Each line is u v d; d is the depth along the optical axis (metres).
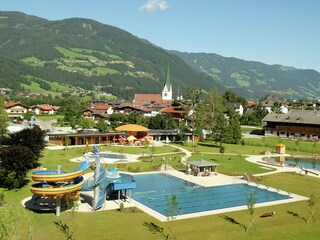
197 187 61.22
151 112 197.12
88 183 51.06
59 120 159.00
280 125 142.75
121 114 161.00
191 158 87.94
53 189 41.62
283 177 70.12
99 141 112.19
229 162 83.75
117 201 50.53
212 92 133.12
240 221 43.00
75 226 39.72
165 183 63.69
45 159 78.50
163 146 108.69
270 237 38.22
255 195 56.12
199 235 38.06
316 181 67.44
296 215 46.03
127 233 38.16
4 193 51.41
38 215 42.94
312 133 133.50
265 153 100.69
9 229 27.52
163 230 39.34
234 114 179.88
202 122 123.12
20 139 69.19
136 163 79.50
